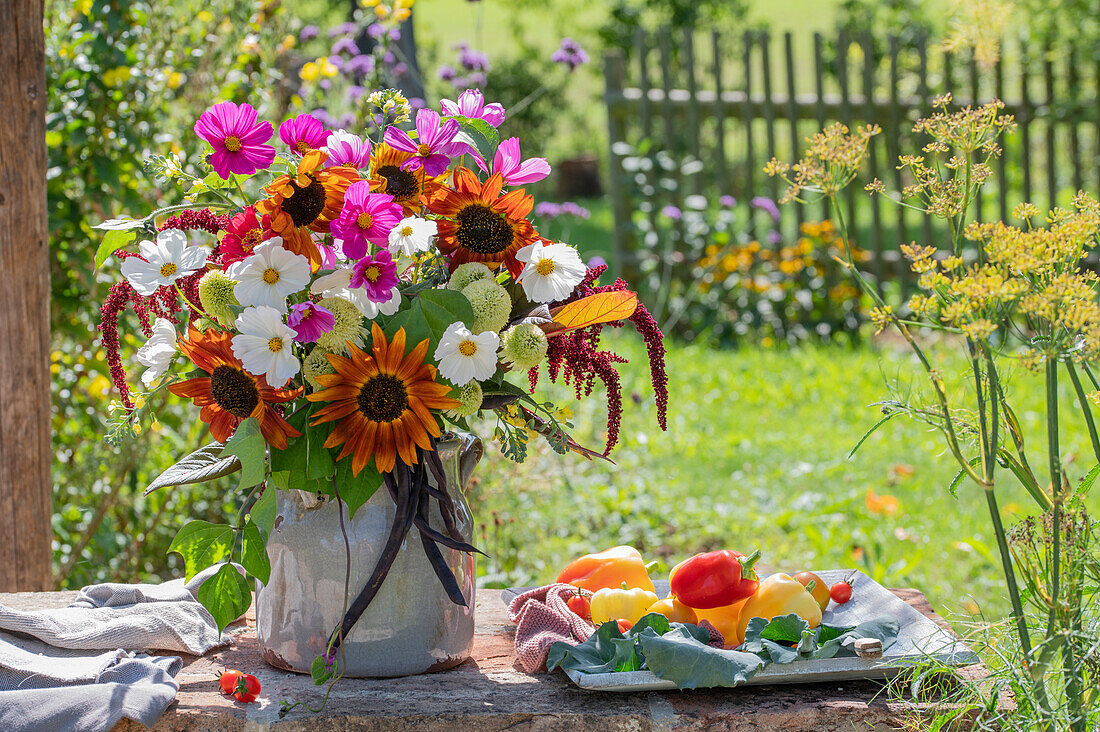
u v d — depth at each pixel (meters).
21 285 2.61
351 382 1.38
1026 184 7.31
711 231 7.51
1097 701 1.34
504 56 12.78
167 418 3.26
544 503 3.92
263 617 1.55
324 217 1.38
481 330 1.41
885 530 3.93
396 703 1.44
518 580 3.24
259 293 1.32
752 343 6.99
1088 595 1.41
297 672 1.54
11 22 2.53
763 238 9.22
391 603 1.49
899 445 4.87
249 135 1.38
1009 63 7.28
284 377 1.31
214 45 3.52
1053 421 1.30
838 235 7.21
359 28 4.28
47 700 1.38
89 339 3.21
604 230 10.88
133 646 1.62
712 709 1.43
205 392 1.41
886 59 11.29
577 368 1.53
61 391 3.27
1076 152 7.34
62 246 3.21
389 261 1.36
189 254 1.38
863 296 7.08
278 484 1.41
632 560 1.83
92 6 3.06
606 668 1.47
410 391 1.39
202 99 3.45
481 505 3.45
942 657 1.48
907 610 1.67
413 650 1.52
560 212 5.37
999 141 7.32
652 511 4.07
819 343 6.87
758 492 4.34
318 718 1.40
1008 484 4.29
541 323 1.45
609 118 7.75
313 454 1.41
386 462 1.39
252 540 1.43
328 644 1.49
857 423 5.20
